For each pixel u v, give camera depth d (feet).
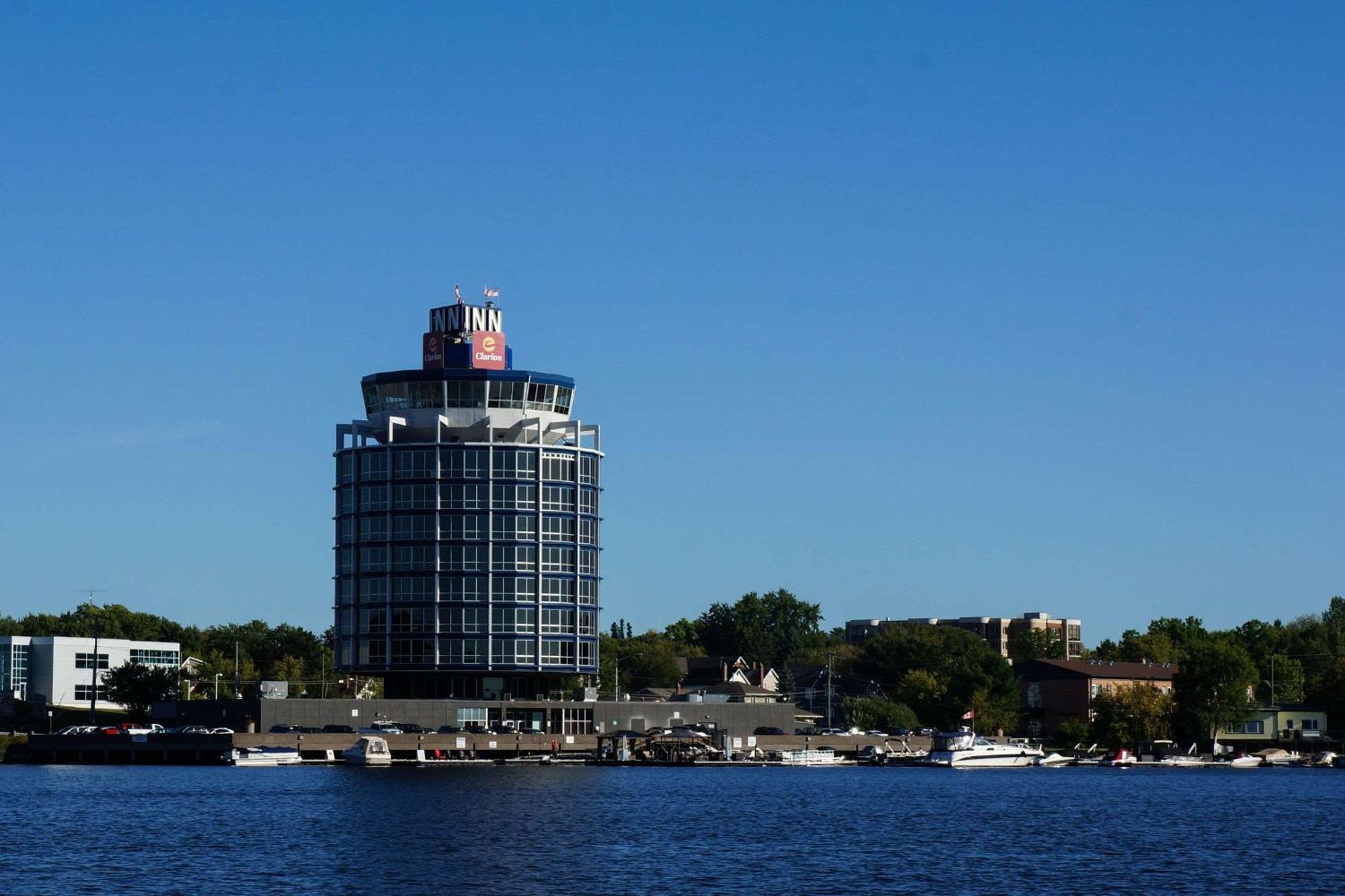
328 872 402.93
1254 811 595.47
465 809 559.38
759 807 591.37
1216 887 388.98
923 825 525.75
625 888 380.58
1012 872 411.13
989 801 638.12
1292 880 400.06
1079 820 552.00
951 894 375.66
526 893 373.61
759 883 389.80
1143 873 410.72
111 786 655.35
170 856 429.79
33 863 416.46
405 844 456.04
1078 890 382.63
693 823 524.11
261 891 374.22
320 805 572.92
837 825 524.52
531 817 536.83
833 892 377.09
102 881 387.34
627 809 573.74
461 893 372.58
